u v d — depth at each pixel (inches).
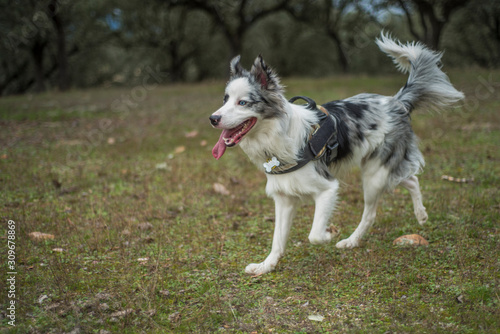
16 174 266.2
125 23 1119.0
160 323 124.4
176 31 1243.2
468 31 1153.4
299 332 119.3
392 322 120.9
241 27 1073.5
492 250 159.2
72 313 127.2
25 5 820.6
